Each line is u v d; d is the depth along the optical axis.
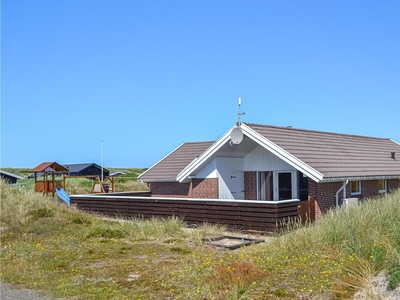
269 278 8.62
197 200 17.64
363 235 10.28
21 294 8.57
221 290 8.18
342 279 8.10
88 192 38.81
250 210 16.03
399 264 7.95
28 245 13.29
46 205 20.80
